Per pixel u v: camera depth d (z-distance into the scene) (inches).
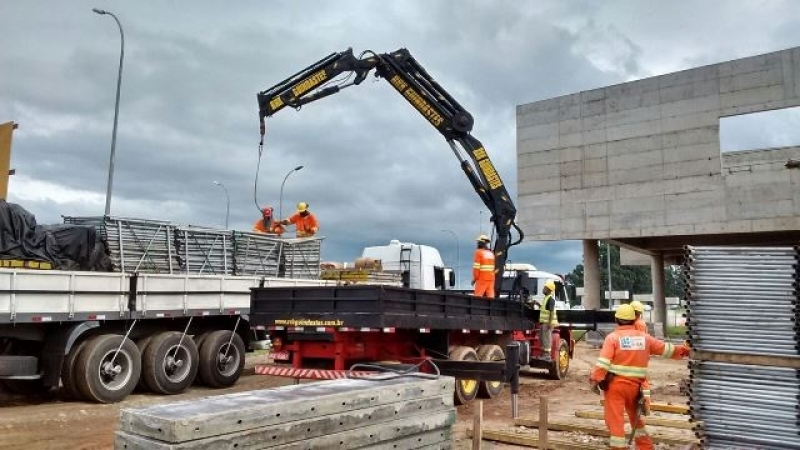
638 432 279.7
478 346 481.1
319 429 169.6
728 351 224.8
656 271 1348.4
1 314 362.0
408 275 692.7
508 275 648.4
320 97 578.9
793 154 1175.6
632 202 986.7
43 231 417.4
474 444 280.8
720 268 230.7
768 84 884.6
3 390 458.6
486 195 592.1
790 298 219.1
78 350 410.3
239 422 151.2
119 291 424.5
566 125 1056.8
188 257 502.3
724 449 223.8
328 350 385.1
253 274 553.3
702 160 930.1
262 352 754.8
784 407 215.2
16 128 419.5
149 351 448.5
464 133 592.1
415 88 591.2
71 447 310.2
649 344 278.8
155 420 143.6
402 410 197.6
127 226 466.0
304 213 634.8
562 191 1051.9
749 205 895.1
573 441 329.7
